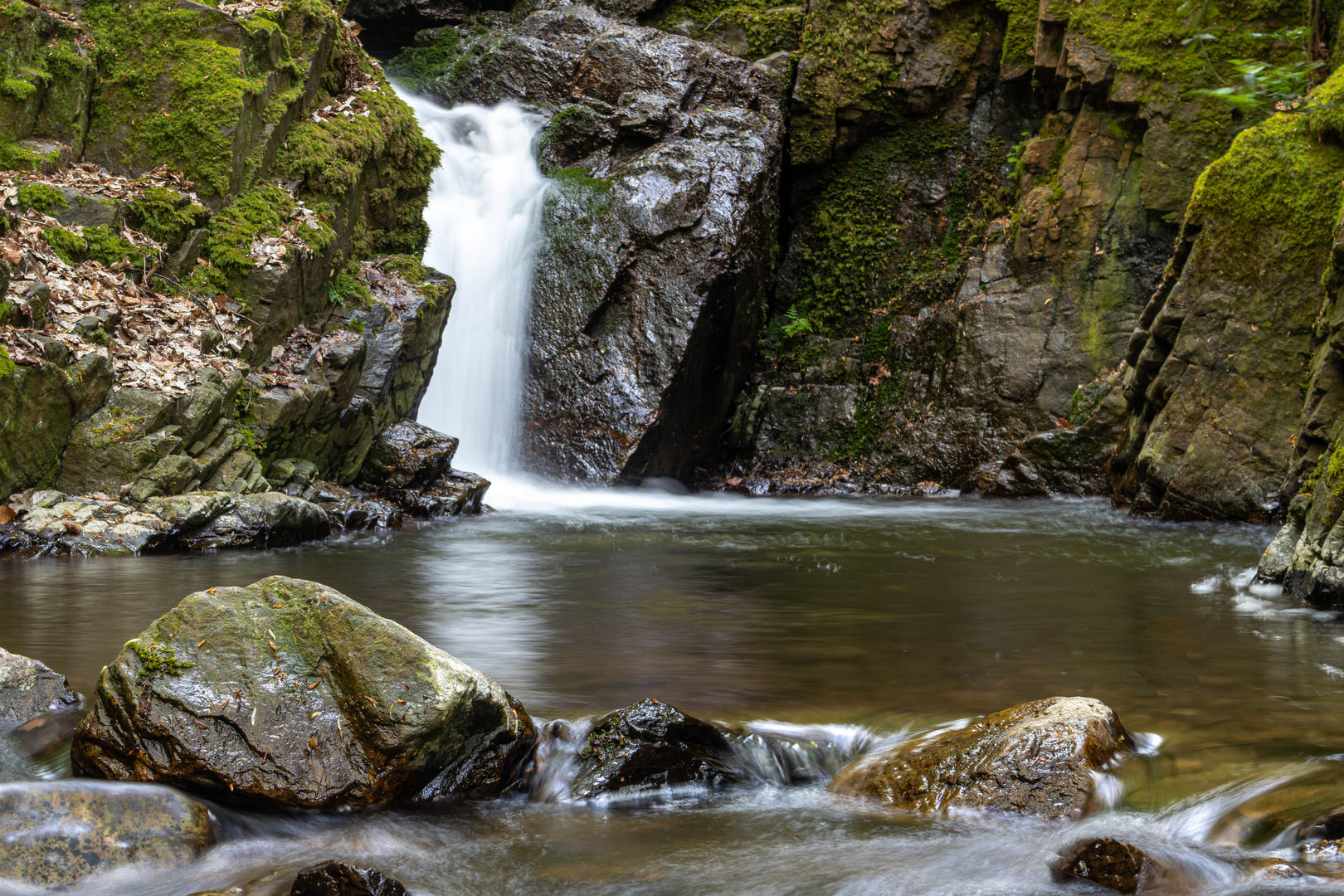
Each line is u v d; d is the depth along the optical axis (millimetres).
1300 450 10422
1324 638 6652
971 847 3906
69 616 6852
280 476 11570
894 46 20234
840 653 6203
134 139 12148
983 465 17859
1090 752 4273
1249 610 7645
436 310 14609
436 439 13781
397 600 7844
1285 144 13273
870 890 3594
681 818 4223
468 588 8375
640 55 19625
